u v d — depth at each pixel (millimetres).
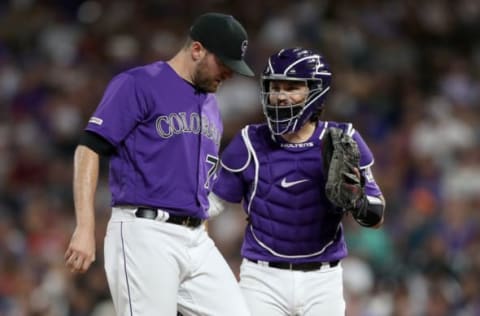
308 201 24703
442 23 76000
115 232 23484
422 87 69625
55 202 57250
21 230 54219
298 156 24750
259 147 25000
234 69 23594
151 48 72000
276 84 24469
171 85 23688
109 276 23609
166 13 75688
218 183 25516
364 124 64562
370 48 72562
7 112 68250
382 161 60781
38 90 69375
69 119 66562
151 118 23391
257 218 25078
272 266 25031
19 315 46781
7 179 62062
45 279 47781
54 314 46000
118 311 23703
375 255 49500
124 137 23266
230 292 24000
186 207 23422
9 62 72625
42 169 62781
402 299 44531
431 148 62000
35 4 77625
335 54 71000
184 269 23594
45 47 74250
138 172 23328
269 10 74312
